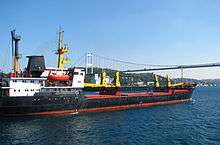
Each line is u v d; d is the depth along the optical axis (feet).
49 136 150.00
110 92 295.48
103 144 134.82
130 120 205.46
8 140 141.38
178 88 390.42
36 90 205.46
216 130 168.25
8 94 194.80
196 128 175.32
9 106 191.42
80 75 233.76
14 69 209.46
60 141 140.15
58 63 242.17
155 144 134.82
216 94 632.79
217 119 214.28
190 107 304.50
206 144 134.72
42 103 203.62
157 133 159.33
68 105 220.23
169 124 190.29
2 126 173.17
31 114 200.44
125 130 167.63
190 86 385.50
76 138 146.51
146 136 151.43
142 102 298.35
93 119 205.36
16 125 176.24
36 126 174.29
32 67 220.02
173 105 325.21
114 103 263.08
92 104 240.53
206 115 238.48
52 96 209.15
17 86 197.57
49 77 222.28
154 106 308.40
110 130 167.02
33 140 141.59
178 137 149.28
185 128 175.32
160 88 397.19
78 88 232.94
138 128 174.50
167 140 142.61
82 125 181.37
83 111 234.58
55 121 191.93
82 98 230.48
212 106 319.27
